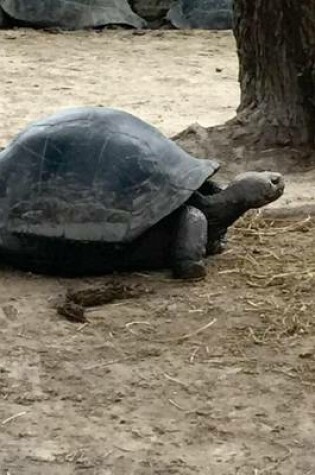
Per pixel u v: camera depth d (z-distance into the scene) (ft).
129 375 22.20
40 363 22.72
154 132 28.40
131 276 27.81
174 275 27.73
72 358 22.99
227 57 72.18
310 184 37.60
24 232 26.89
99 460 18.93
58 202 26.66
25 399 21.12
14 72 64.54
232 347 23.61
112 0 84.17
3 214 27.17
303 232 32.30
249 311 25.59
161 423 20.24
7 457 18.98
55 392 21.43
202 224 27.53
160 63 69.31
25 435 19.75
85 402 21.04
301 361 22.95
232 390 21.61
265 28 40.24
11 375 22.15
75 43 76.28
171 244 27.76
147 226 26.61
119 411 20.70
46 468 18.65
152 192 26.73
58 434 19.80
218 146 40.73
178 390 21.57
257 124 41.01
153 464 18.80
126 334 24.23
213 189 29.48
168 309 25.67
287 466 18.79
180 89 60.59
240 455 19.13
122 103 56.29
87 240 26.63
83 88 60.29
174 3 87.66
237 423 20.26
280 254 29.96
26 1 81.35
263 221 33.17
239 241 31.24
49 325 24.68
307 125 40.09
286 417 20.52
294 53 39.78
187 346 23.66
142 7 87.45
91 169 26.84
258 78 41.32
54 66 67.00
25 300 26.17
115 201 26.55
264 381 22.00
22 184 27.09
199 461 18.93
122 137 27.43
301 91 39.99
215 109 55.11
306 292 26.94
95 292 26.27
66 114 28.35
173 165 27.53
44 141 27.48
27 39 77.05
